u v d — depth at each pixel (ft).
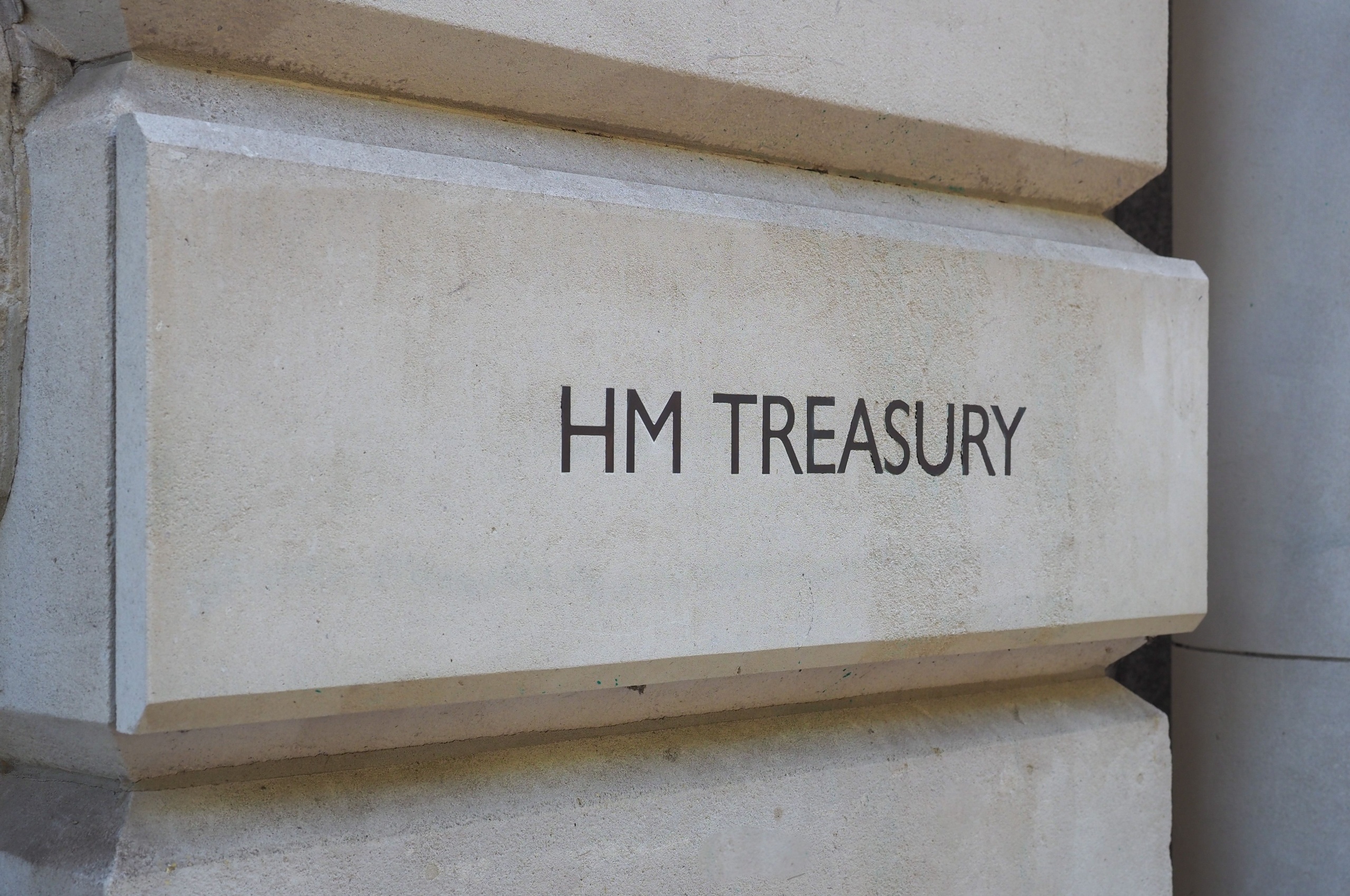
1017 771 10.02
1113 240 11.09
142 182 5.94
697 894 8.07
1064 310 10.06
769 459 8.18
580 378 7.33
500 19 7.35
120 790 6.47
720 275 7.97
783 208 8.52
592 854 7.61
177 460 5.97
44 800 6.77
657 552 7.64
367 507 6.56
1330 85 11.63
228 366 6.13
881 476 8.80
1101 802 10.67
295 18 6.81
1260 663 11.79
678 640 7.73
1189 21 12.70
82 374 6.21
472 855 7.16
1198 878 12.20
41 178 6.42
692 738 8.47
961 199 10.19
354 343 6.52
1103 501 10.33
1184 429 11.00
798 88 8.72
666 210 7.74
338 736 6.94
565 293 7.27
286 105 6.90
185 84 6.60
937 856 9.43
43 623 6.42
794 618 8.30
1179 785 12.50
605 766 7.95
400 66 7.27
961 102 9.69
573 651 7.29
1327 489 11.51
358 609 6.52
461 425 6.87
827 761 8.87
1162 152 11.30
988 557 9.49
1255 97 12.03
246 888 6.37
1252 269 11.99
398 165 6.80
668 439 7.70
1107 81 10.80
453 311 6.86
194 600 6.02
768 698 8.89
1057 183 10.75
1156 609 10.73
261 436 6.23
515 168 7.39
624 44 7.87
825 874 8.73
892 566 8.86
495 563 6.98
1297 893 11.45
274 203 6.29
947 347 9.25
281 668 6.28
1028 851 10.07
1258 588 11.82
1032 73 10.20
